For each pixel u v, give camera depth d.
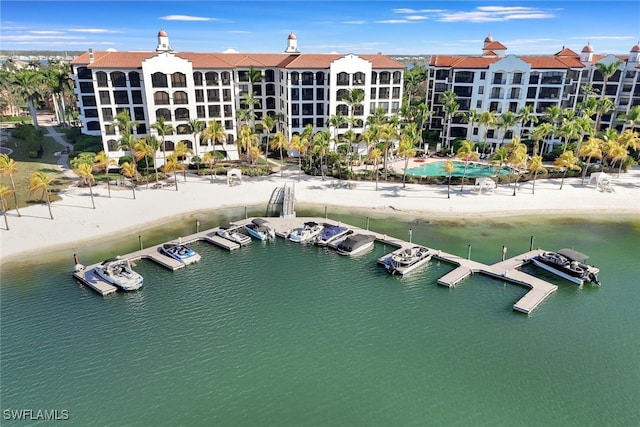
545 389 31.45
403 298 42.97
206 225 59.78
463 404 30.09
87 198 67.12
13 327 37.69
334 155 82.06
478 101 100.06
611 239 56.31
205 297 42.78
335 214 64.38
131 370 32.97
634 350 35.59
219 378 32.28
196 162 82.69
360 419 28.83
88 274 45.53
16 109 158.75
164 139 82.38
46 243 52.69
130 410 29.45
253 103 93.31
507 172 83.31
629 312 40.78
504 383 31.98
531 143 94.56
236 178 77.88
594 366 33.78
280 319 39.41
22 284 44.31
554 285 44.72
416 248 50.88
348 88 92.06
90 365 33.44
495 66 95.31
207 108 87.19
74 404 29.91
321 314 40.22
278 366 33.56
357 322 39.09
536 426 28.38
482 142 94.75
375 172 81.12
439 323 39.06
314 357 34.56
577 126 77.88
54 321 38.62
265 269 48.41
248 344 36.00
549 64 93.69
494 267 47.97
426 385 31.78
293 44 112.19
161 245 51.59
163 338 36.62
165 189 72.81
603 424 28.56
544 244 54.75
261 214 64.19
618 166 83.00
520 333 37.72
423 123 102.88
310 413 29.30
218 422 28.52
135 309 40.62
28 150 96.81
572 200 69.31
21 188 69.88
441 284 45.19
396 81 97.06
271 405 29.94
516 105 96.88
